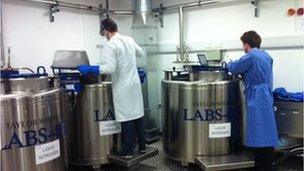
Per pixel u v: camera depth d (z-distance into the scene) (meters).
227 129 2.76
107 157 2.88
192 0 3.74
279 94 2.82
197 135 2.76
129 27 4.20
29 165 2.05
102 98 2.83
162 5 4.00
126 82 2.72
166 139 3.07
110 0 4.12
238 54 3.45
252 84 2.51
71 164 2.97
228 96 2.73
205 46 3.66
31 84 2.13
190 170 2.84
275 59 3.19
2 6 2.97
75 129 2.88
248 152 2.85
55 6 3.42
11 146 1.98
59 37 3.53
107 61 2.63
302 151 2.83
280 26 3.13
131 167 2.95
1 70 2.24
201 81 2.74
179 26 3.80
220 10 3.54
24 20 3.18
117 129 2.91
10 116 1.96
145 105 3.74
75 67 2.77
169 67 3.99
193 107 2.73
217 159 2.67
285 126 2.79
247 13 3.34
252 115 2.50
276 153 2.92
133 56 2.78
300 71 3.04
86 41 3.85
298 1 3.00
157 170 2.86
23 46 3.17
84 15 3.81
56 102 2.22
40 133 2.09
